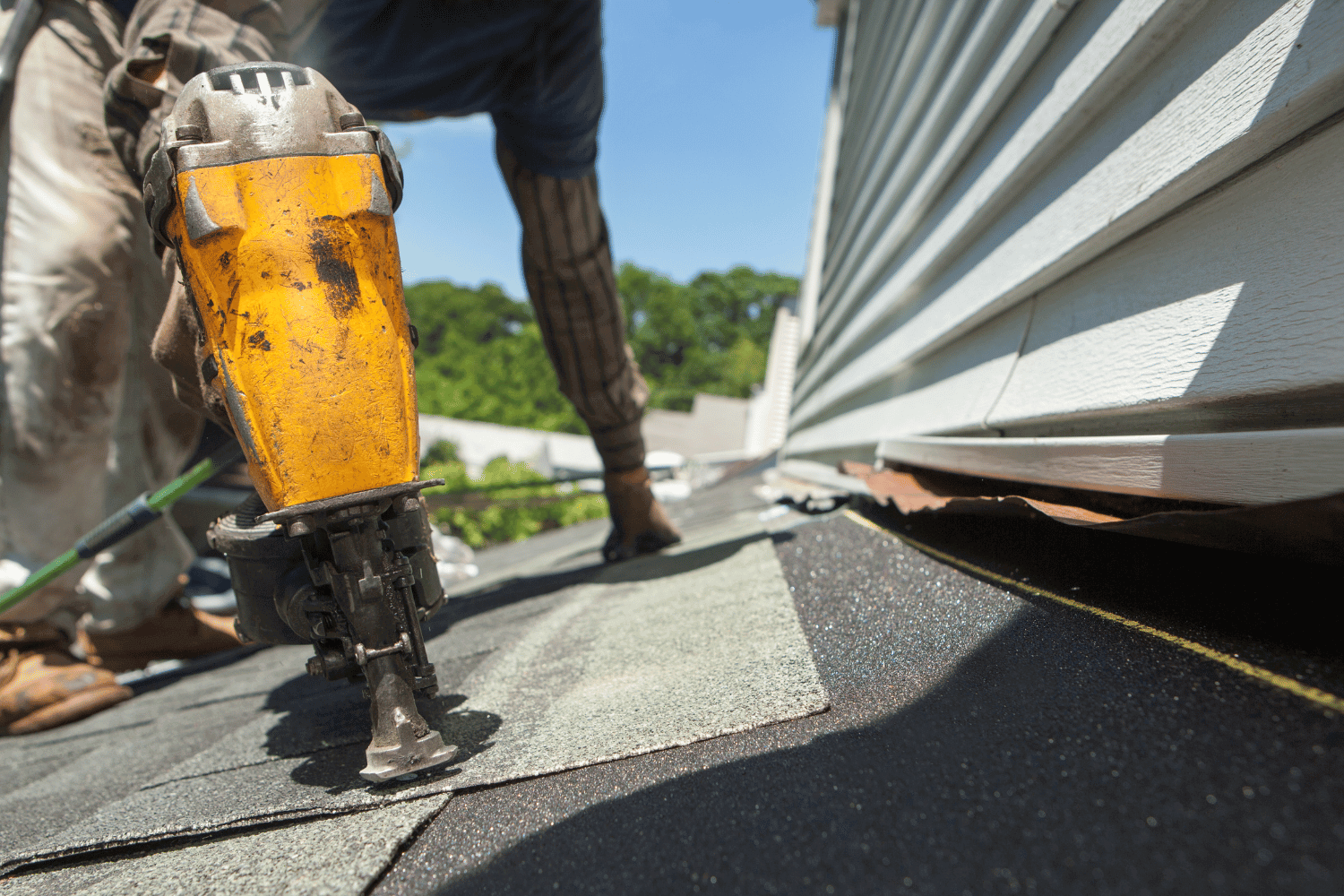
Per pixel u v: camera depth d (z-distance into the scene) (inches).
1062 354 54.7
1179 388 37.4
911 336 109.6
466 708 47.7
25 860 35.1
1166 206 42.2
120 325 86.7
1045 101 63.2
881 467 105.8
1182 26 42.5
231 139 34.4
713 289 2428.6
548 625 70.8
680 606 64.1
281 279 34.2
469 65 83.7
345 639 35.4
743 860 22.2
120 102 45.4
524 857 25.7
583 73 87.0
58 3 81.4
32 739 86.1
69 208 81.3
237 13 50.5
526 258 96.7
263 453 34.5
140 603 112.1
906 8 161.6
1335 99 29.5
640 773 30.8
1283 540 26.8
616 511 120.1
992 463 57.9
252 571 38.7
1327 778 18.9
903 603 47.6
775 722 32.7
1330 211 29.9
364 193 35.4
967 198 87.3
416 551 36.8
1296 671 25.0
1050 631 35.4
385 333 36.0
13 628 91.7
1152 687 26.8
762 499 212.7
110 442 90.7
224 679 100.0
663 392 1988.2
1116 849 18.6
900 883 19.5
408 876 26.5
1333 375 28.1
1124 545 41.4
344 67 79.4
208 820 34.7
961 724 28.3
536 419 1466.5
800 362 407.8
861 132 242.7
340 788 36.7
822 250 365.7
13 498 85.2
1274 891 15.8
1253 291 33.6
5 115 80.2
